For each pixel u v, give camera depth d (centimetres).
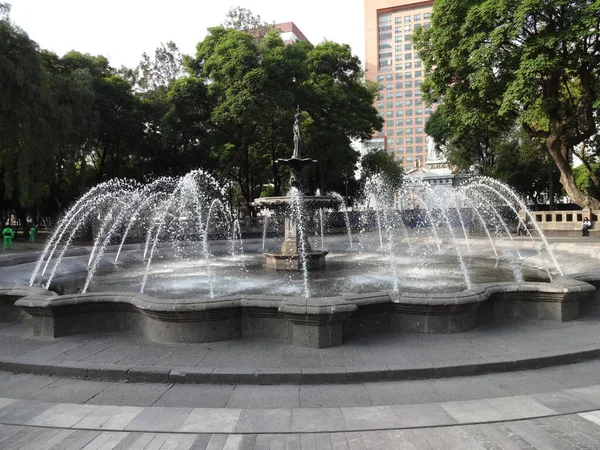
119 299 674
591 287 717
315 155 3538
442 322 645
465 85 2431
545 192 4678
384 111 10825
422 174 5178
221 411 430
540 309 720
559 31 1923
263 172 4325
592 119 2386
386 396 463
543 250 1576
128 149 3494
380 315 654
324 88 3312
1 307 756
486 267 1340
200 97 3100
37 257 1539
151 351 584
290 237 1309
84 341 635
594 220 2430
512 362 532
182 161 3616
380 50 10912
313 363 530
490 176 3753
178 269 1370
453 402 443
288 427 396
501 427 392
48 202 3628
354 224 3959
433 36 2341
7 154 2478
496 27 1994
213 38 3073
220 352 575
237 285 1003
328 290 923
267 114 2906
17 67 2202
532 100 2112
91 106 2859
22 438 382
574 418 406
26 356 570
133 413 428
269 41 3123
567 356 556
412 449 357
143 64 3678
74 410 437
